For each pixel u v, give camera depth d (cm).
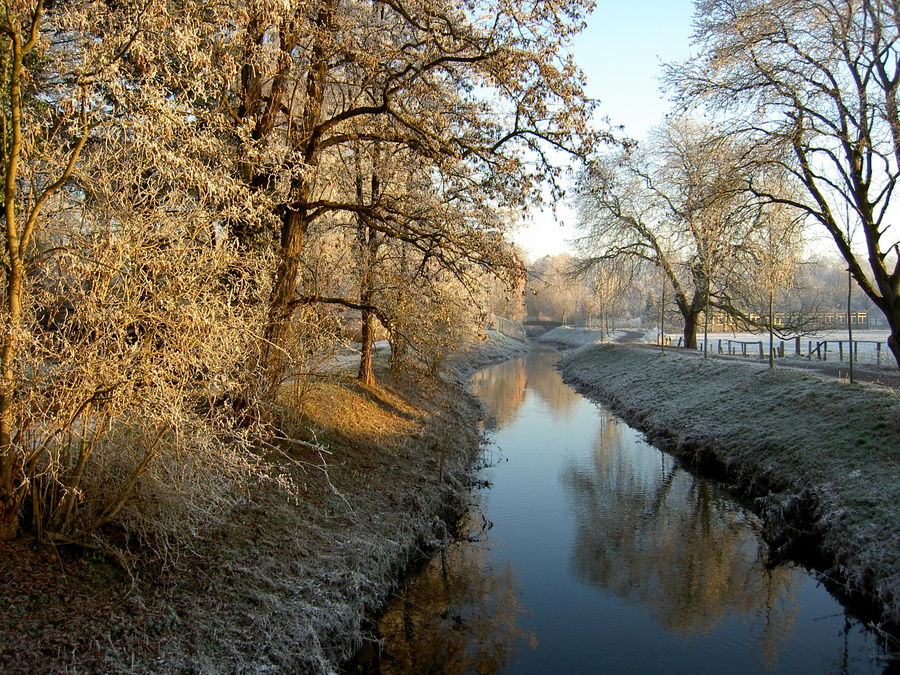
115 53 562
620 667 690
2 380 493
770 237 1662
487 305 1500
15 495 534
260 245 866
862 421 1115
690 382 2061
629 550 1013
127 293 529
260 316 668
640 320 7100
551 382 3294
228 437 772
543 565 957
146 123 532
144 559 593
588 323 6347
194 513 636
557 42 912
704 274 2294
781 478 1133
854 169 1362
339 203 1019
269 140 856
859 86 1324
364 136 1034
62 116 593
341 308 1226
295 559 712
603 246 3172
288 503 828
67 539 555
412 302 1202
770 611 816
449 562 955
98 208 551
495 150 1026
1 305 509
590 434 1909
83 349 506
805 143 1439
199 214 570
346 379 1480
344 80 1134
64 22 564
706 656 716
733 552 996
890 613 709
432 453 1334
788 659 706
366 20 1104
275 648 556
